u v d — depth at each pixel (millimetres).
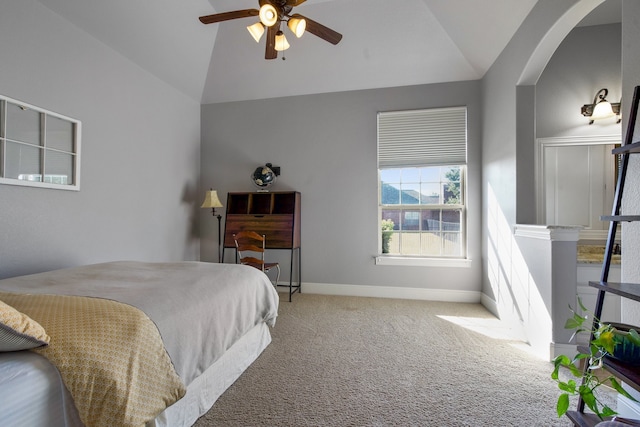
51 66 2316
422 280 3641
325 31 2332
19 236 2139
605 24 2812
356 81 3730
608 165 2830
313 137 3939
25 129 2160
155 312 1271
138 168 3184
